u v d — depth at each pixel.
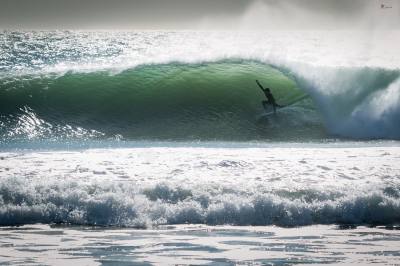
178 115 95.31
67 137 85.56
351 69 98.62
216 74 101.44
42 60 145.75
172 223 48.78
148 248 41.81
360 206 50.81
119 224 48.25
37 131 87.75
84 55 159.12
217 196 50.97
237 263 38.72
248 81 100.19
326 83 98.69
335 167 63.47
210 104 96.94
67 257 39.66
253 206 49.84
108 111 94.75
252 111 96.12
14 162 64.19
